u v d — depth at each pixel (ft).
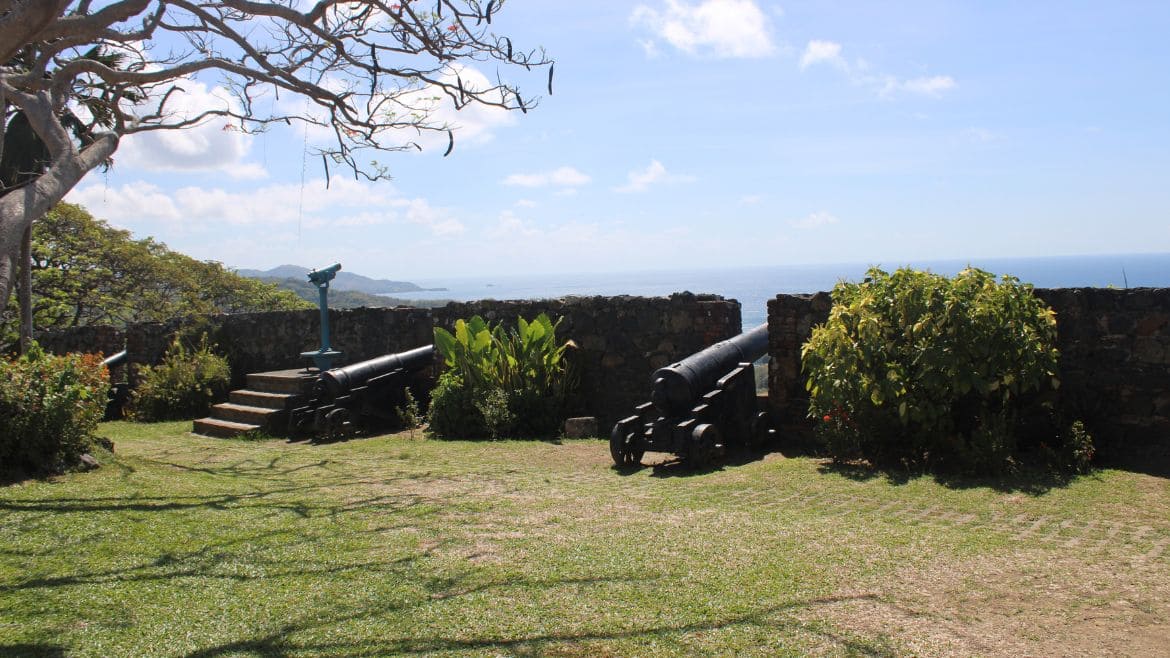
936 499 19.30
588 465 26.05
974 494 19.57
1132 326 23.09
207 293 84.17
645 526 17.24
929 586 12.92
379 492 21.21
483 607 12.06
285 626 11.34
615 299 35.42
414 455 28.30
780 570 13.79
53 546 14.99
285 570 13.89
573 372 35.06
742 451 27.35
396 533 16.51
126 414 42.78
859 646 10.57
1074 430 22.13
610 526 17.25
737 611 11.83
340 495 20.67
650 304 34.78
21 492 18.98
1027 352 21.52
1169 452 22.34
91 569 13.76
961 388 21.49
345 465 26.27
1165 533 15.94
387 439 32.86
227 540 15.75
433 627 11.28
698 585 13.03
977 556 14.52
